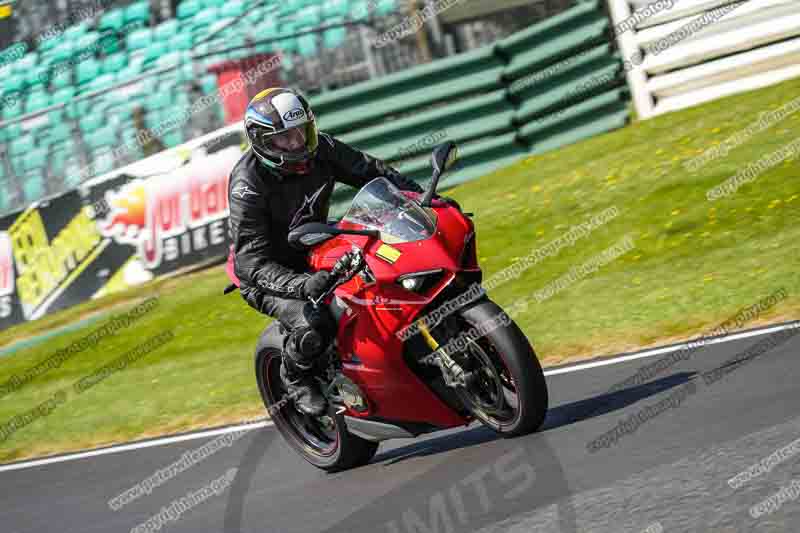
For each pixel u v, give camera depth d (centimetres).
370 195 1772
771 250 2717
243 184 1839
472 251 1694
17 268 4859
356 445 1923
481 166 4438
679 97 4172
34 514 2148
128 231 4672
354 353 1783
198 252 4556
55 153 5331
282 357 1919
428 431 1811
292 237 1661
